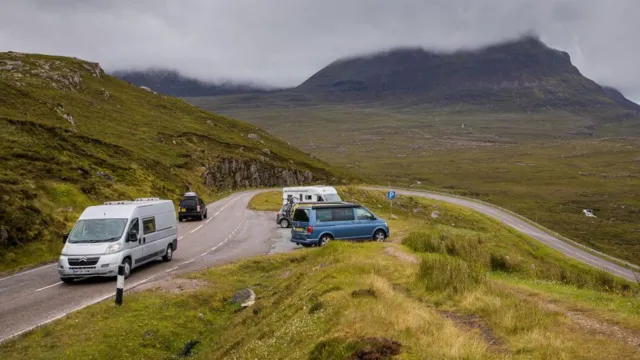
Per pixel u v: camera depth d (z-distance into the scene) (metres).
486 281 10.99
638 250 98.88
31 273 18.20
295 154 129.88
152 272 18.42
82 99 87.00
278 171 98.44
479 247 19.81
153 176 50.94
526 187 194.00
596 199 170.00
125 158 51.25
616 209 153.62
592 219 137.12
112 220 17.34
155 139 77.62
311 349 7.30
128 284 16.22
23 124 40.12
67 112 64.00
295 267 18.59
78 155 41.97
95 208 17.94
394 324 7.56
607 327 7.64
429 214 60.38
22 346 10.45
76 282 16.48
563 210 151.00
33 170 31.14
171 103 126.12
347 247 17.89
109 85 116.94
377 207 59.88
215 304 14.62
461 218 60.09
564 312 8.71
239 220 39.91
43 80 88.88
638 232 120.19
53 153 37.53
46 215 25.00
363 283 10.88
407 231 28.95
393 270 13.24
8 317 12.66
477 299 9.49
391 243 21.12
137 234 17.88
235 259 21.73
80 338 10.84
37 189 28.30
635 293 13.16
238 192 75.50
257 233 31.72
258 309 13.08
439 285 10.72
